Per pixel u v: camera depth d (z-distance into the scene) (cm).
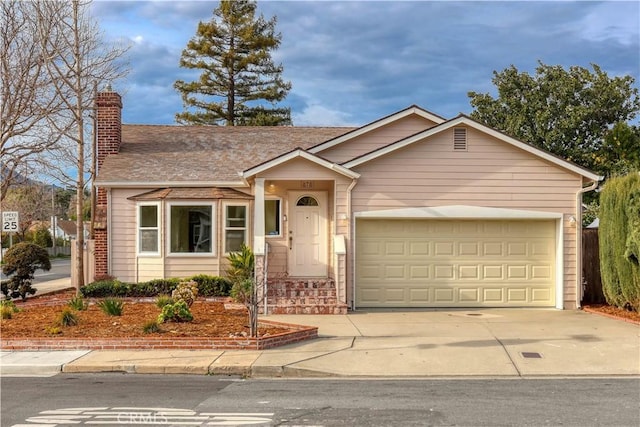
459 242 1673
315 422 694
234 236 1836
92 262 2086
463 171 1641
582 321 1426
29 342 1120
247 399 808
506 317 1497
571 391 852
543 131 3186
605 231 1591
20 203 4694
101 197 1911
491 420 701
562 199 1655
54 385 902
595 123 3175
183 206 1822
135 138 2181
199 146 2111
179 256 1814
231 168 1925
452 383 911
